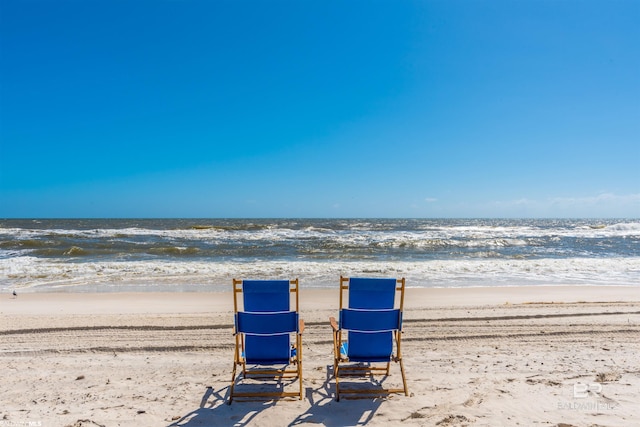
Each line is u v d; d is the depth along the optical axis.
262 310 4.15
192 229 40.12
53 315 7.68
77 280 12.22
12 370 4.70
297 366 4.53
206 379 4.47
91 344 5.72
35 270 13.80
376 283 4.20
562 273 14.84
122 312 8.07
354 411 3.68
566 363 4.95
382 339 4.16
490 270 15.19
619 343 5.85
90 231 35.25
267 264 15.48
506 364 4.93
